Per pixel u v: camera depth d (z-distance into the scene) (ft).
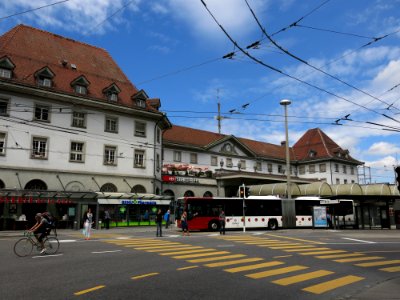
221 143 189.26
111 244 62.44
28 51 120.06
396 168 36.83
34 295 26.55
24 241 47.80
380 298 27.50
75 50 136.98
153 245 61.21
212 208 104.94
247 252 53.52
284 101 115.96
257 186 161.79
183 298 26.37
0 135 103.04
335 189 143.74
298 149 258.16
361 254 54.29
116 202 112.16
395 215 126.93
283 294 28.76
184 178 154.61
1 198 93.76
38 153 108.99
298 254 52.70
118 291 27.99
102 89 127.65
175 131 181.78
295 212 116.16
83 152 117.39
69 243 63.93
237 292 28.81
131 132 129.39
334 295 28.89
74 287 29.17
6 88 103.76
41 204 104.12
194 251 53.52
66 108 109.91
